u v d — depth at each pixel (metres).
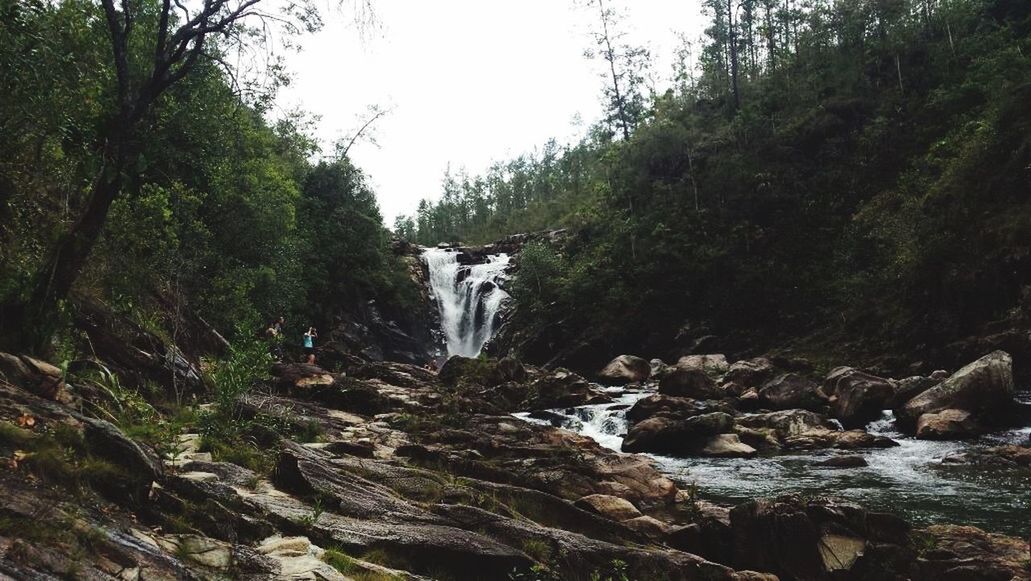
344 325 44.09
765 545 8.68
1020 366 24.97
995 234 28.62
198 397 13.56
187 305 18.48
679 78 72.00
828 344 35.91
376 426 15.57
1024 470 14.60
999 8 52.03
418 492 9.04
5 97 8.80
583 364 46.09
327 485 7.60
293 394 17.88
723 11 63.91
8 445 4.59
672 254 47.00
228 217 25.91
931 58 50.38
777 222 45.44
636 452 19.09
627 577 7.75
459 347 56.41
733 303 42.78
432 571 6.61
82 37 11.84
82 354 10.26
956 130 40.94
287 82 12.37
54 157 10.89
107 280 14.02
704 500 13.04
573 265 54.06
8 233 9.74
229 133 21.42
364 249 46.22
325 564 5.29
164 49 9.19
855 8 57.47
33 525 3.88
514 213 98.25
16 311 8.38
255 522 5.93
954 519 11.21
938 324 29.83
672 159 55.84
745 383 28.66
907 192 39.97
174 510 5.41
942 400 19.59
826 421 20.95
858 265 39.28
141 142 9.45
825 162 47.62
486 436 15.07
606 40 71.88
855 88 52.16
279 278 29.47
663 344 44.81
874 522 8.37
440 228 113.44
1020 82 32.25
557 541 7.78
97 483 4.86
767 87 60.31
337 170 45.19
